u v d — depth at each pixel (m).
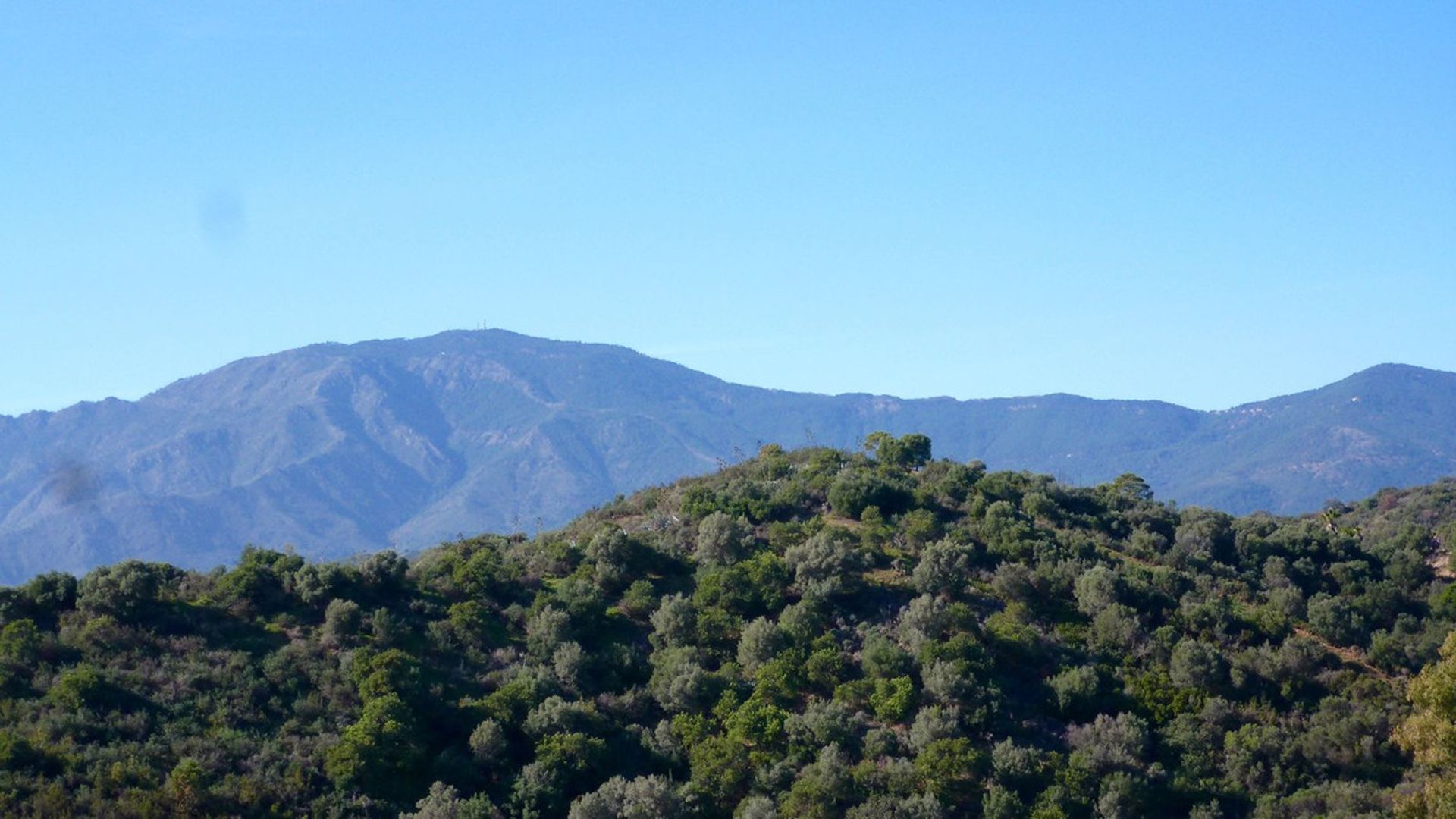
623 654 53.38
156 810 39.72
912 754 46.12
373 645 52.09
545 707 47.94
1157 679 50.97
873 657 50.44
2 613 50.78
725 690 49.75
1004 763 44.38
